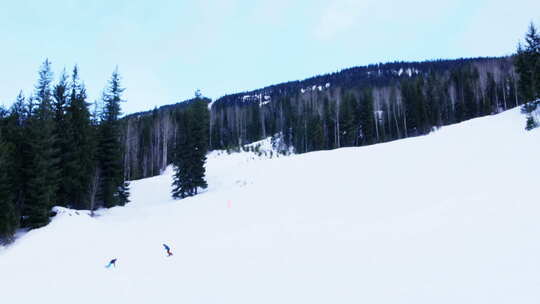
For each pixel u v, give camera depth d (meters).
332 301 7.10
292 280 8.59
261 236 13.56
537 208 9.60
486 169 16.25
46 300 9.61
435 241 9.28
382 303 6.61
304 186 23.53
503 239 8.29
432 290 6.73
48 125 20.56
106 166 27.69
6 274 12.71
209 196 26.38
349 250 10.10
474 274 7.00
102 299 9.15
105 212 25.44
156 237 16.30
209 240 14.27
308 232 13.00
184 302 8.15
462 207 11.62
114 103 29.02
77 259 13.85
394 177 20.19
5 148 18.02
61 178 21.39
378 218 12.97
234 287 8.69
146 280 10.30
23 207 19.31
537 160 15.01
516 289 6.10
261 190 24.92
